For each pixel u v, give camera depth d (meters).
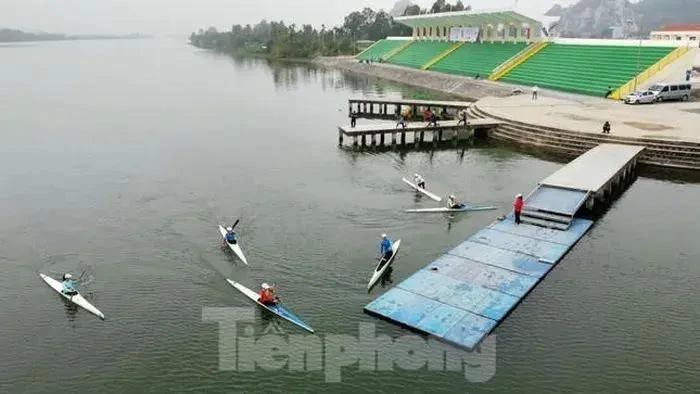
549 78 85.12
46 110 78.44
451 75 105.94
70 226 33.91
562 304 24.62
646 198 38.38
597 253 29.58
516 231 31.88
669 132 49.16
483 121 58.06
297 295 25.72
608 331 22.72
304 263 28.83
